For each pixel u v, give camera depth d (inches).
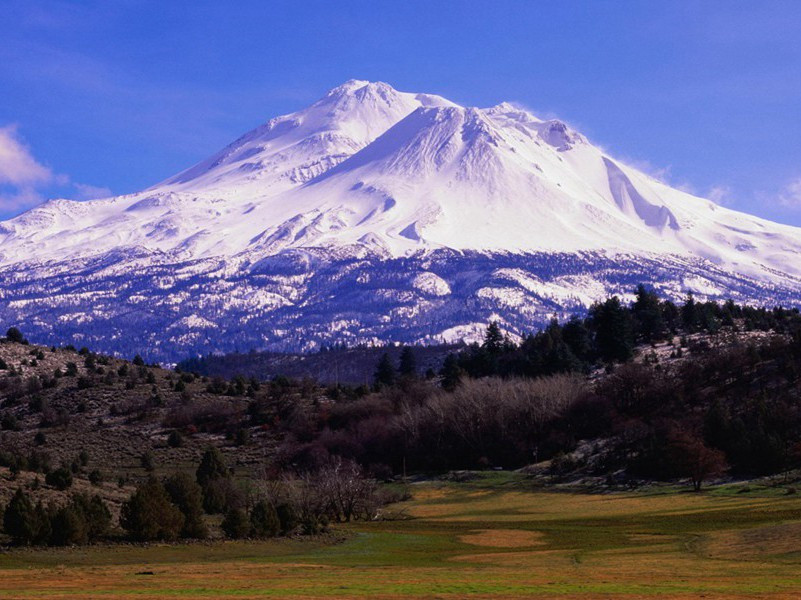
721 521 6018.7
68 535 4665.4
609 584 3390.7
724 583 3410.4
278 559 4566.9
